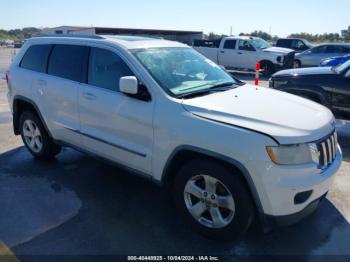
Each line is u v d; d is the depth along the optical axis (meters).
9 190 4.26
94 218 3.65
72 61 4.38
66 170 4.86
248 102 3.46
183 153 3.29
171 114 3.30
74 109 4.28
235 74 19.02
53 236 3.34
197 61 4.35
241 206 3.01
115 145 3.85
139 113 3.54
